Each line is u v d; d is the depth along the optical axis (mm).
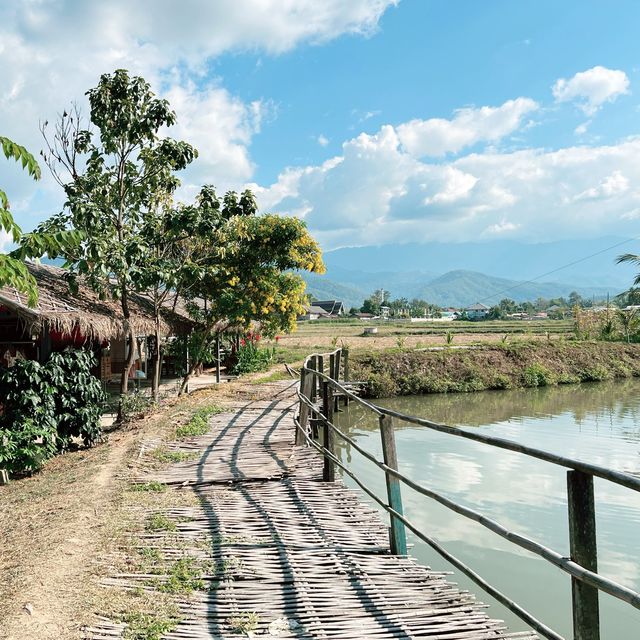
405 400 20797
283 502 6145
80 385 9234
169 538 5086
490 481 9758
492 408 19000
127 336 11859
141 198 12602
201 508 5945
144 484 6859
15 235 5195
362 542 5078
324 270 16578
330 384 7348
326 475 7035
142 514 5746
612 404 19812
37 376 8531
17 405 8367
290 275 16500
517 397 21578
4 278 5121
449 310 154125
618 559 6750
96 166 12070
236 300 15438
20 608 3791
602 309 37688
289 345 34125
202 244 14086
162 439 9422
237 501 6180
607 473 2365
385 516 7934
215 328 17812
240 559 4633
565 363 26406
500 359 25062
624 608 5809
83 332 9789
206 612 3818
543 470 10477
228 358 22469
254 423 10734
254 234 15516
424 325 72500
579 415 17562
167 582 4211
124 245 11078
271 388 15852
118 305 12672
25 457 7926
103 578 4266
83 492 6621
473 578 3605
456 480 9836
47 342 9336
